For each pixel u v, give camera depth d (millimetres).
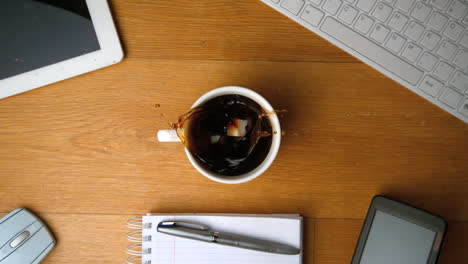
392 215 446
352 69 468
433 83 443
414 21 440
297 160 470
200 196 472
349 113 469
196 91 469
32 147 472
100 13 450
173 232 459
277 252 455
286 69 469
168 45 467
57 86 469
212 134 401
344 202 469
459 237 465
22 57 447
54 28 447
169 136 413
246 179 389
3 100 468
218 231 463
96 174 473
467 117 440
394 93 467
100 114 471
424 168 467
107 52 456
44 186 473
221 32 467
